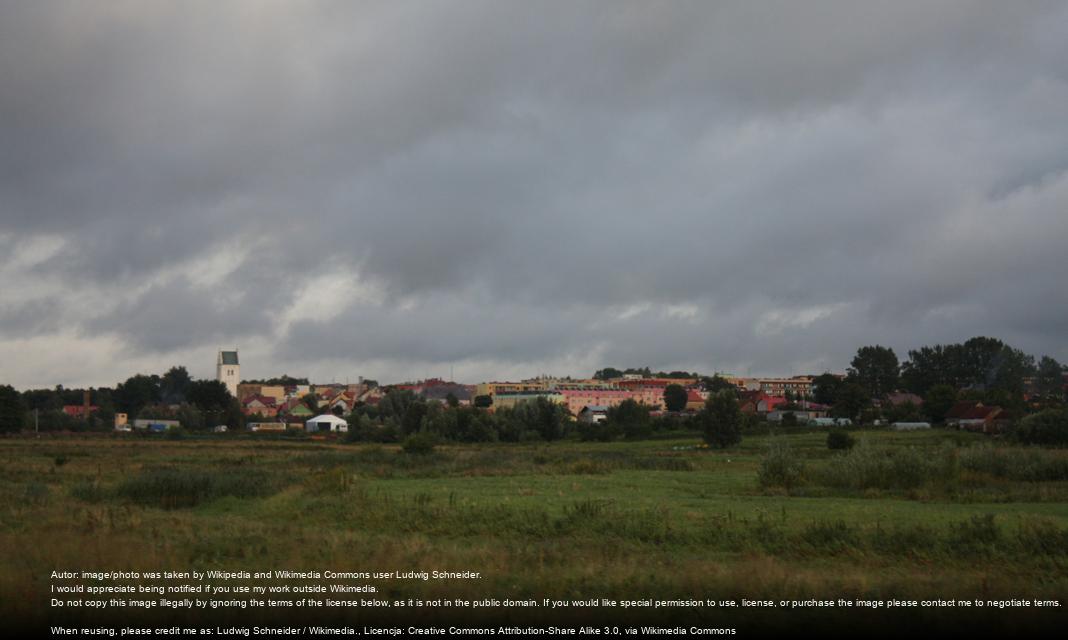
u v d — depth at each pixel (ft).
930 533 93.71
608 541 95.55
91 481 177.06
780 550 90.94
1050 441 319.68
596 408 629.51
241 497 152.05
